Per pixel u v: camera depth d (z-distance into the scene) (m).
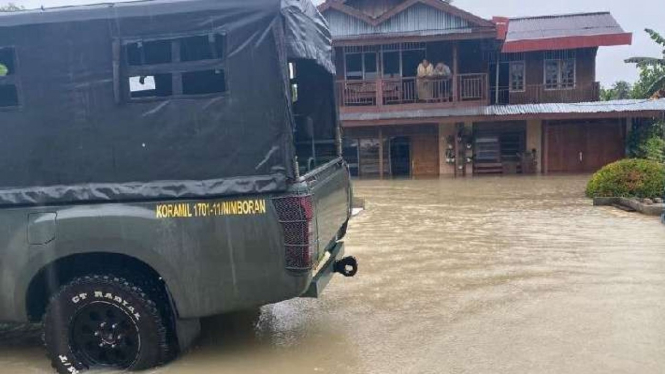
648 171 12.08
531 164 22.45
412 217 10.91
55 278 3.98
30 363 4.30
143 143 3.78
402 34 22.14
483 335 4.51
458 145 22.53
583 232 8.81
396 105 22.81
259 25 3.69
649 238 8.19
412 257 7.33
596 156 22.36
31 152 3.85
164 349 3.95
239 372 3.96
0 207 3.86
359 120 21.38
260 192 3.69
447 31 22.03
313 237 3.81
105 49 3.77
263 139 3.71
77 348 3.96
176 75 3.76
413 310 5.20
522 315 4.96
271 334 4.70
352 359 4.13
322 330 4.76
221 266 3.75
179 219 3.75
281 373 3.93
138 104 3.77
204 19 3.71
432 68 22.50
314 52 4.72
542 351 4.15
